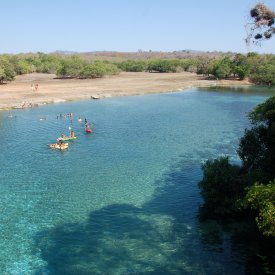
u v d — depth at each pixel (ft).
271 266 86.84
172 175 147.64
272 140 110.52
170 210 116.37
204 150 183.32
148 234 102.12
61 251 94.53
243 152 118.62
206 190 114.21
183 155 175.01
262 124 122.52
